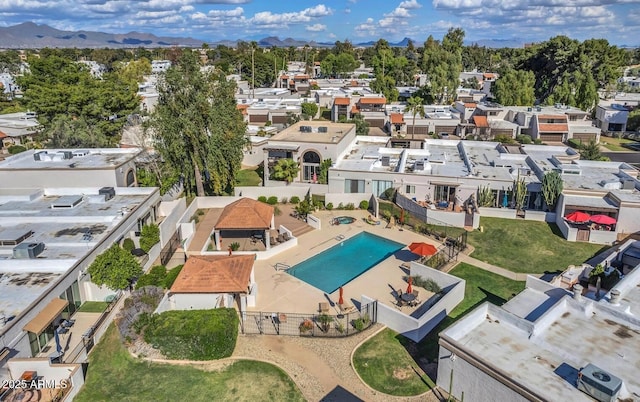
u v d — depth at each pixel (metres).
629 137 88.06
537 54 119.31
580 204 42.91
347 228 45.41
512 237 42.50
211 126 49.59
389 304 31.55
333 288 34.31
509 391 19.72
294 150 55.12
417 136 87.00
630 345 22.08
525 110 89.81
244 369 25.11
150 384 24.17
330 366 25.28
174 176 52.34
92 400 23.12
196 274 29.97
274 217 48.25
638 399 18.52
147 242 38.03
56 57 81.44
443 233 43.12
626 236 40.69
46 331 26.64
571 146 79.31
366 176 51.56
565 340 22.50
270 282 34.81
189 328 25.94
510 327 23.77
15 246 31.81
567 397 18.77
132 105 72.19
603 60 108.94
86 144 61.59
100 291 31.39
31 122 82.31
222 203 51.62
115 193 44.75
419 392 23.23
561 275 33.03
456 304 31.58
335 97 105.75
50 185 45.25
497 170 52.72
